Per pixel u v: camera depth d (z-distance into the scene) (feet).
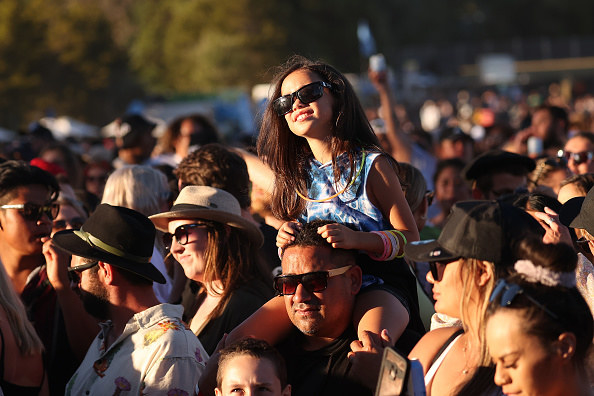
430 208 46.11
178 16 317.01
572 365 15.30
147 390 21.68
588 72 345.10
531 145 54.13
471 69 353.92
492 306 15.52
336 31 321.11
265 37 301.84
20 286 30.91
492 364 16.44
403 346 20.94
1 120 255.29
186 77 312.29
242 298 26.53
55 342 28.60
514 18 465.06
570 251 15.70
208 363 21.48
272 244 30.48
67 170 51.57
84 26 271.69
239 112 139.95
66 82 267.59
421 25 422.41
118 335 23.62
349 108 22.43
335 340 21.49
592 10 455.22
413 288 22.80
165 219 30.12
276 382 20.04
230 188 30.22
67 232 25.12
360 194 22.18
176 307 23.48
